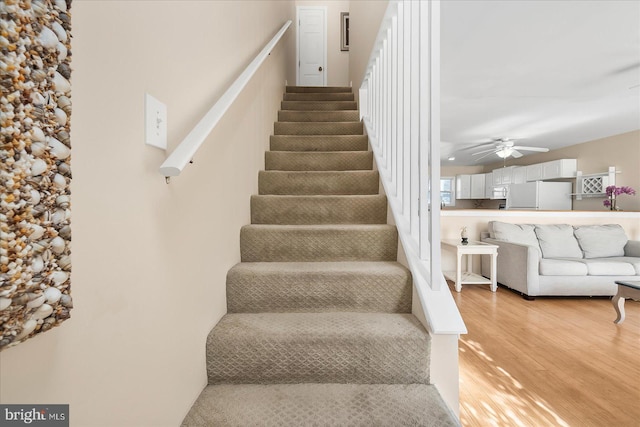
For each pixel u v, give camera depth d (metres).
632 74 3.44
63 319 0.50
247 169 2.03
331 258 1.86
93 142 0.64
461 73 3.44
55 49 0.46
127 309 0.76
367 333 1.30
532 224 4.74
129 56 0.75
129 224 0.76
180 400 1.04
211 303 1.34
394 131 2.21
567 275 3.87
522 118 4.96
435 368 1.29
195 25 1.13
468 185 9.40
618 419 1.71
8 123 0.39
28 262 0.43
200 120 1.16
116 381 0.72
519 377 2.11
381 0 2.38
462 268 4.95
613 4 2.30
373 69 3.09
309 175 2.41
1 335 0.40
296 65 5.49
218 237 1.43
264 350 1.28
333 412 1.10
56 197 0.47
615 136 5.82
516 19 2.49
